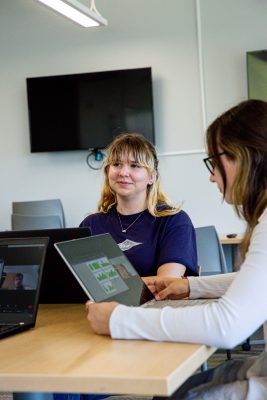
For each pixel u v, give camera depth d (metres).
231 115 1.59
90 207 6.37
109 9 6.27
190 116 6.09
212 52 6.02
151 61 6.18
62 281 2.14
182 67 6.11
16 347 1.55
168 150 6.15
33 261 1.85
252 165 1.54
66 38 6.38
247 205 1.56
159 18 6.15
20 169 6.53
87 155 6.35
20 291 1.82
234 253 5.36
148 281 2.03
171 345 1.44
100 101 6.20
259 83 5.77
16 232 2.13
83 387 1.24
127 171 2.52
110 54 6.28
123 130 6.14
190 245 2.49
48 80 6.31
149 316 1.50
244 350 4.51
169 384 1.19
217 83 6.01
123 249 2.49
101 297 1.68
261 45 5.91
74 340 1.58
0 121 6.55
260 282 1.42
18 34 6.49
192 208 6.09
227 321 1.41
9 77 6.52
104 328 1.56
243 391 1.47
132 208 2.56
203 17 6.03
